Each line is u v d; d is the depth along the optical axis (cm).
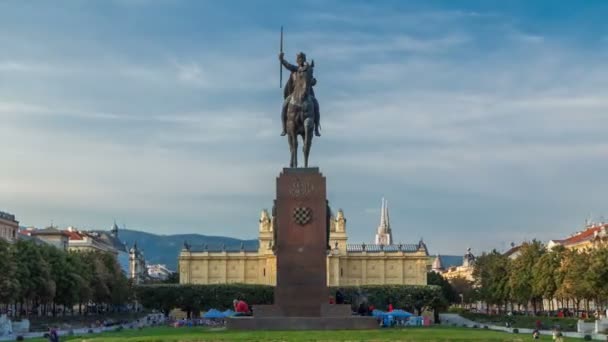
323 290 4994
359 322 4775
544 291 15150
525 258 16625
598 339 8062
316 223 5066
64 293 15075
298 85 5416
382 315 9762
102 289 18038
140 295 19588
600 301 13662
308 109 5356
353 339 4025
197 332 4969
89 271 17150
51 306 18338
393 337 4147
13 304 15112
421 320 12744
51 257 14988
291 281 5009
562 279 14212
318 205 5084
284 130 5391
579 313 16462
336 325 4753
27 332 10881
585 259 12975
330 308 4956
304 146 5316
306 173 5125
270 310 4981
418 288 18550
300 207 5081
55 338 6694
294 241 5050
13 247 13088
